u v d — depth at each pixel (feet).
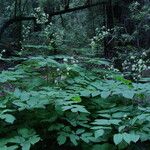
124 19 41.88
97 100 10.60
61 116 9.61
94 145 9.05
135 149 9.44
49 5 49.65
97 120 8.67
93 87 10.51
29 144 8.34
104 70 12.83
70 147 9.84
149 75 17.48
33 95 9.52
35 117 9.86
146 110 8.95
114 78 12.12
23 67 11.75
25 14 51.62
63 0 50.29
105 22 43.75
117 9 44.04
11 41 47.03
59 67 11.21
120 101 10.84
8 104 9.88
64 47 14.62
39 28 42.09
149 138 8.46
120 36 35.37
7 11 53.21
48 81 11.87
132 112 9.74
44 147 9.93
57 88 10.70
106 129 9.04
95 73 12.88
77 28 47.09
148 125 8.93
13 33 50.75
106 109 10.24
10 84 11.54
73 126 9.68
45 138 9.80
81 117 9.53
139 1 40.98
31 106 9.02
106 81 11.24
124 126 8.42
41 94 9.53
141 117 8.50
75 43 23.67
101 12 46.21
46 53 14.93
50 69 11.95
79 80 11.12
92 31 46.60
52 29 22.49
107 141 9.40
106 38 32.42
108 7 43.47
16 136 8.70
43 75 11.94
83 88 10.52
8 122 9.00
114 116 9.37
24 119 9.89
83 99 10.57
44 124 9.85
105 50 32.58
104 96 9.50
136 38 37.86
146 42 37.50
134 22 39.40
